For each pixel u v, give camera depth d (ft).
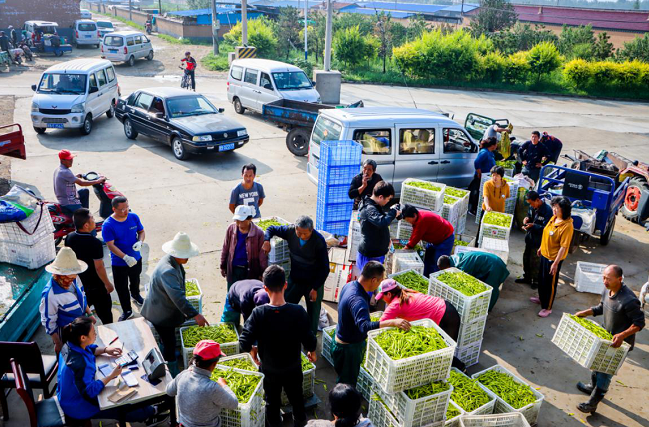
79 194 30.22
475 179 36.40
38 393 17.93
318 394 18.83
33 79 79.77
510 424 16.35
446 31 133.80
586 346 18.17
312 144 37.11
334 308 24.50
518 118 74.90
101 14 240.94
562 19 174.81
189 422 13.39
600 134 67.87
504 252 26.45
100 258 19.83
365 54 109.91
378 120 34.50
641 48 118.62
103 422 16.83
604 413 18.72
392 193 22.02
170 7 305.94
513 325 24.13
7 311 19.84
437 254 24.90
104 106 56.80
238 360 16.75
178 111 46.62
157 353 15.85
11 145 35.04
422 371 15.01
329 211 28.86
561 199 23.09
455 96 93.15
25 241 22.84
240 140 46.01
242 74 62.75
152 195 37.06
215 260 28.27
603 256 32.27
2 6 116.57
